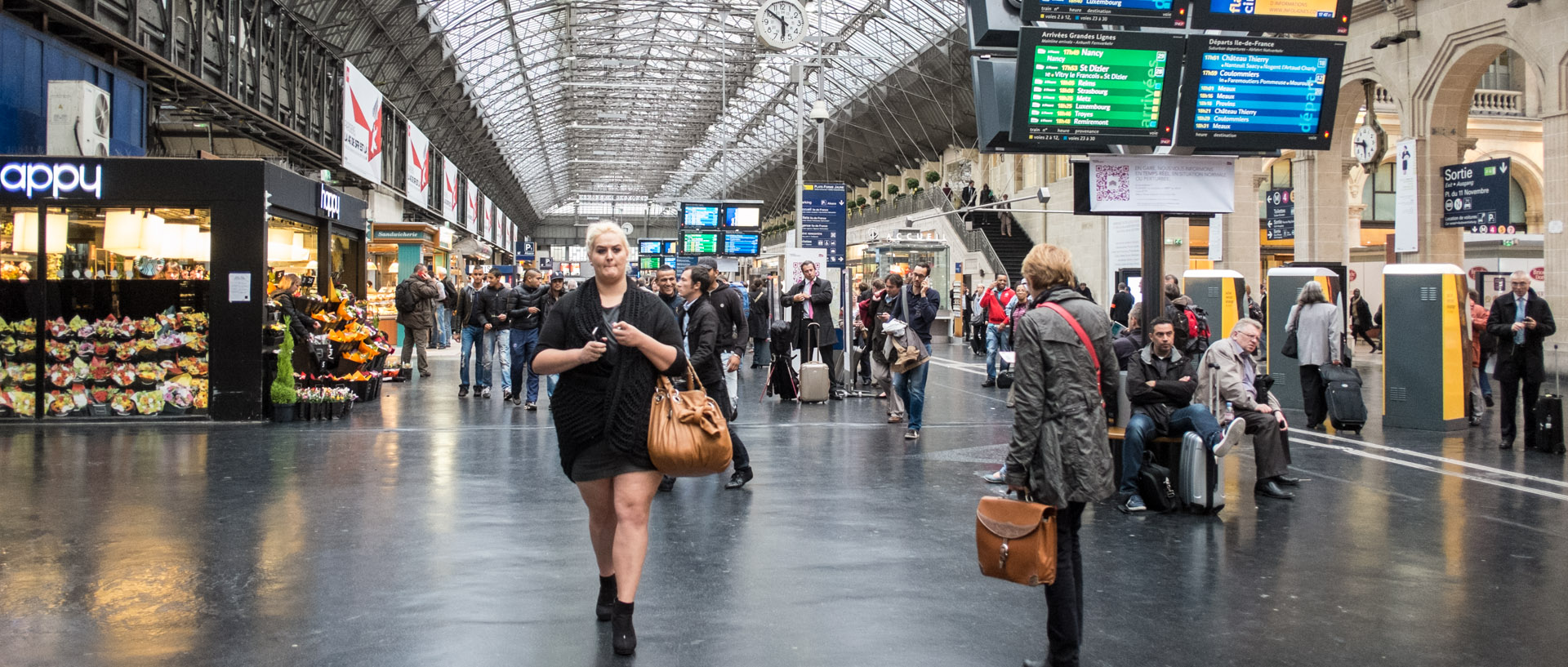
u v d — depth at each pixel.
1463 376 11.19
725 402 7.24
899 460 8.73
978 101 7.88
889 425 11.23
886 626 4.29
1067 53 7.54
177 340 10.66
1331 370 10.81
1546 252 16.89
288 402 10.68
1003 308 16.25
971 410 12.83
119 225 10.52
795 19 22.95
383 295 22.73
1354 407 10.52
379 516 6.25
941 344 32.22
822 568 5.18
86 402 10.56
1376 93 33.50
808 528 6.08
